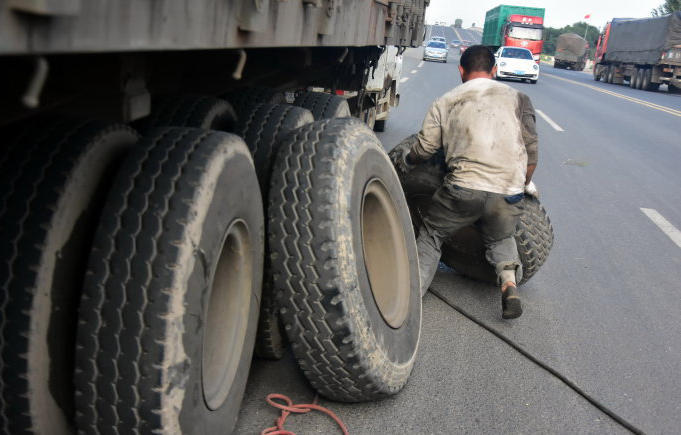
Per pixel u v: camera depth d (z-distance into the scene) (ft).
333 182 8.66
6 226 5.87
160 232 6.29
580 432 10.35
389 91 36.65
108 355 6.21
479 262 15.80
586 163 36.47
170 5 5.07
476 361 12.36
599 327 14.58
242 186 7.59
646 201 28.17
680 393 11.98
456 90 13.07
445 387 11.26
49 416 6.27
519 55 114.11
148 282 6.18
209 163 6.73
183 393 6.52
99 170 6.50
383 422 9.93
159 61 8.27
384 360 9.51
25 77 4.34
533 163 13.24
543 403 11.11
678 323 15.24
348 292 8.58
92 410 6.38
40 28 3.72
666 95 106.01
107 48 4.32
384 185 10.73
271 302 9.71
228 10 6.18
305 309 8.59
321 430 9.51
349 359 8.82
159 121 9.37
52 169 6.11
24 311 5.76
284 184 8.74
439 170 14.32
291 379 10.80
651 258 20.15
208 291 6.84
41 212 5.92
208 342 7.98
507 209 12.85
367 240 11.11
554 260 19.06
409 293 11.37
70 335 6.36
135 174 6.55
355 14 12.15
